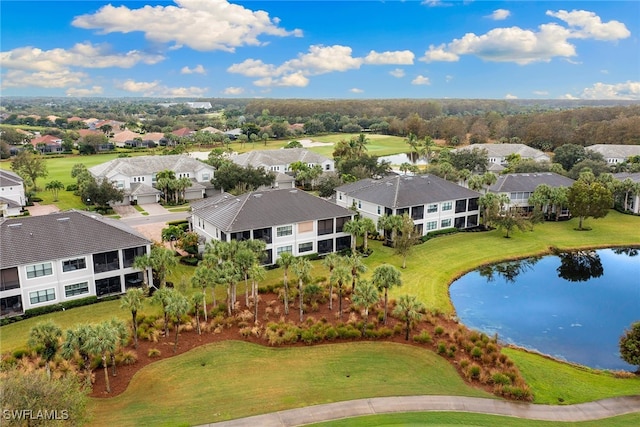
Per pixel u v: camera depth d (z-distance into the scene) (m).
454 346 40.72
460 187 81.12
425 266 62.12
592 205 77.56
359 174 104.62
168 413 31.81
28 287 47.59
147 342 41.84
